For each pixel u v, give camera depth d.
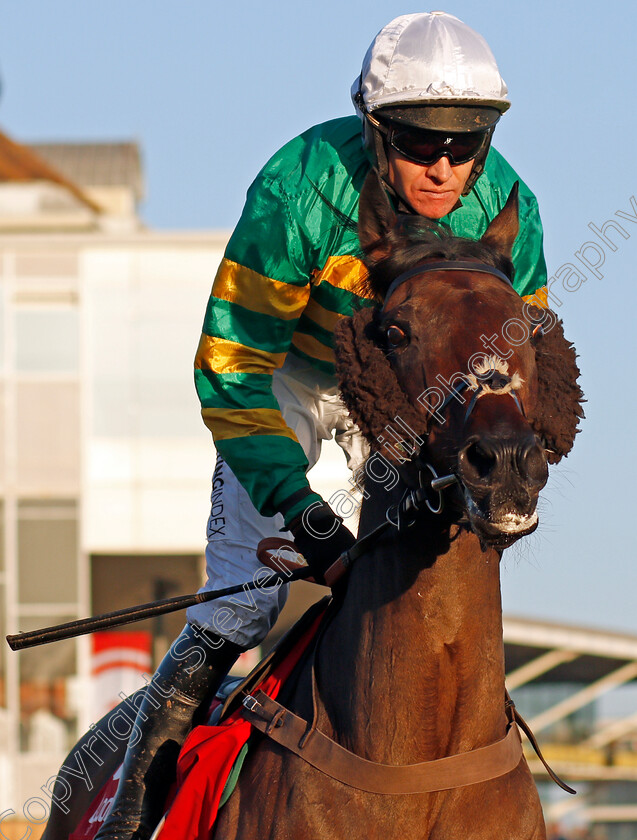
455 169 6.34
